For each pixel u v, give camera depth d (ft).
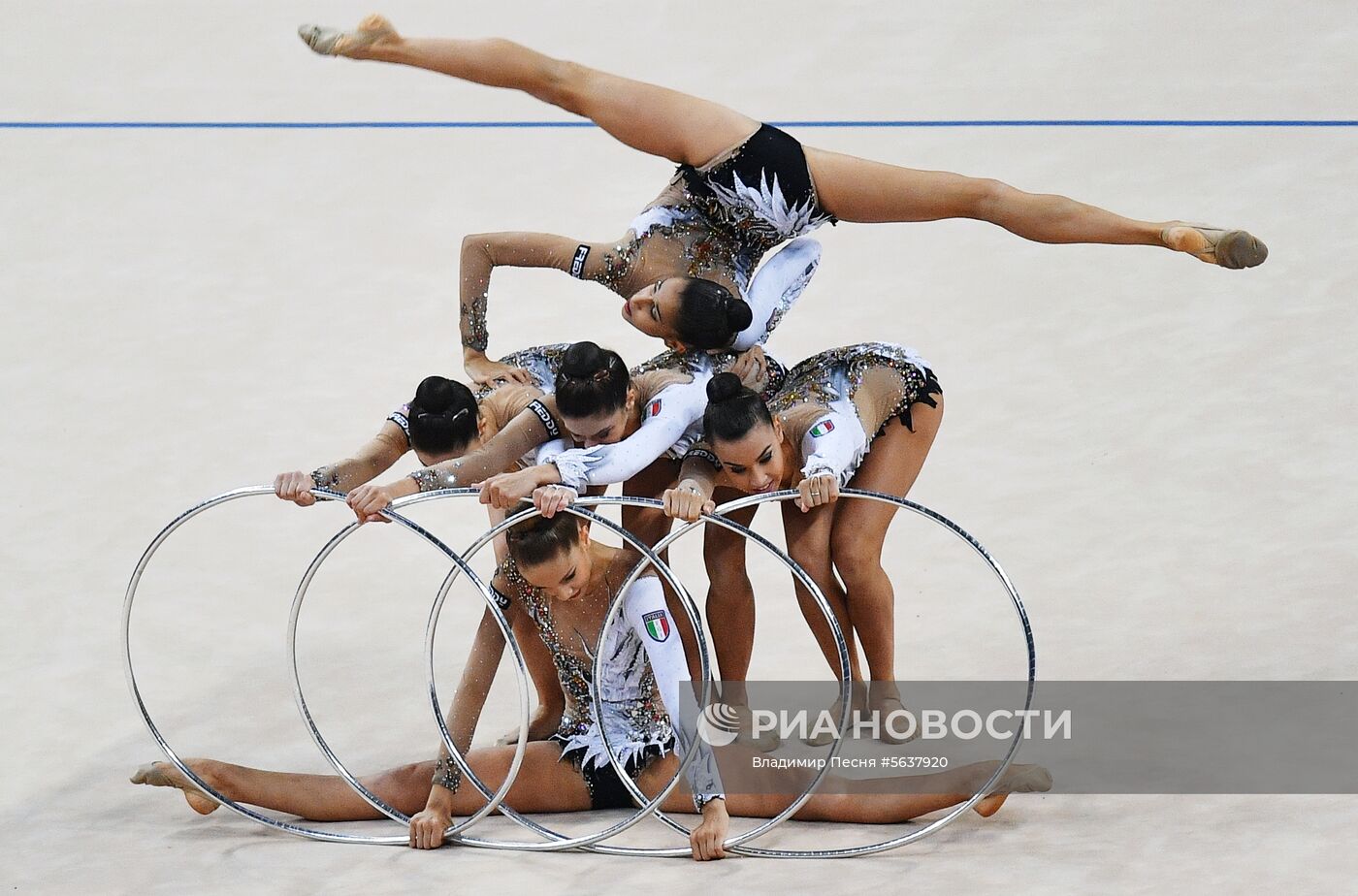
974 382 78.18
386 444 47.26
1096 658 53.36
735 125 47.88
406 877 40.81
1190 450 70.08
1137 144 108.17
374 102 128.26
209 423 76.89
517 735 49.14
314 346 86.17
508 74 48.11
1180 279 90.38
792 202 48.01
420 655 57.41
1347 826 41.42
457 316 89.45
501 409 47.24
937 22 138.31
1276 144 107.65
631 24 136.87
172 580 63.05
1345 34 132.05
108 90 130.11
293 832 44.14
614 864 41.45
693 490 41.68
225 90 130.41
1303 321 83.20
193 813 46.09
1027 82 122.01
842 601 48.57
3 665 55.77
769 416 42.98
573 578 42.47
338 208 105.91
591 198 104.58
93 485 70.69
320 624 59.93
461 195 107.24
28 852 42.93
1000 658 53.83
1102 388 77.00
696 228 49.08
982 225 103.14
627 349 82.48
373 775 45.73
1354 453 68.74
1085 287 90.48
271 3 153.69
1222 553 60.90
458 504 71.92
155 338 87.66
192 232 103.09
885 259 96.73
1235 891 37.83
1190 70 124.47
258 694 53.98
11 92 129.49
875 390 47.26
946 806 43.16
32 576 62.69
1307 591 57.41
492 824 45.24
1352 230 93.97
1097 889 38.27
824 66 125.70
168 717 52.24
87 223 104.78
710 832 41.34
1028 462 70.03
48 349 86.43
